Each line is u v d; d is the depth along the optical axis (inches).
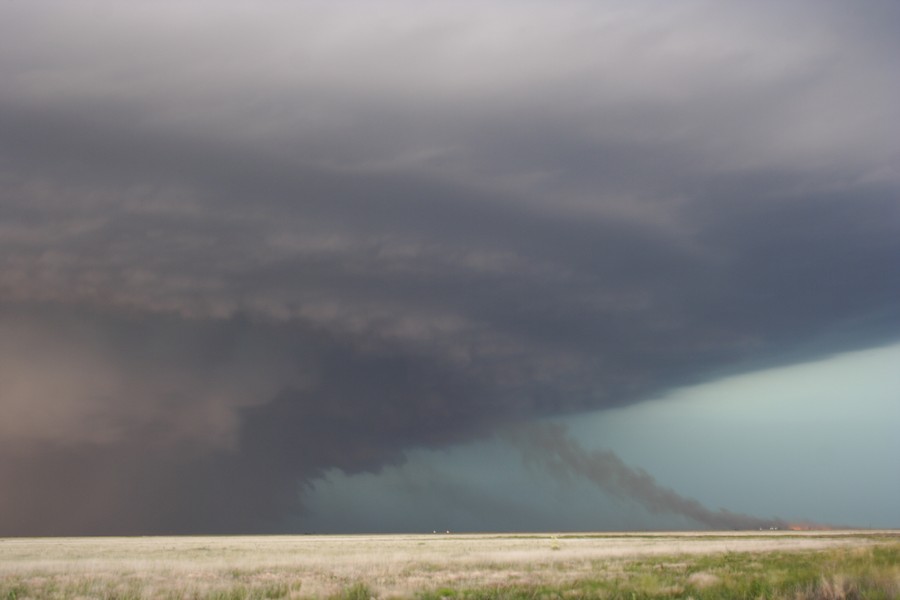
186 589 992.9
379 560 1647.4
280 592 976.3
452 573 1245.7
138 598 921.5
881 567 1026.1
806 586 882.8
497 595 904.3
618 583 995.3
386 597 890.1
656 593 869.8
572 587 971.9
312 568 1403.8
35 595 952.9
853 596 809.5
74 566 1455.5
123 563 1565.0
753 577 1004.6
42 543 4215.1
